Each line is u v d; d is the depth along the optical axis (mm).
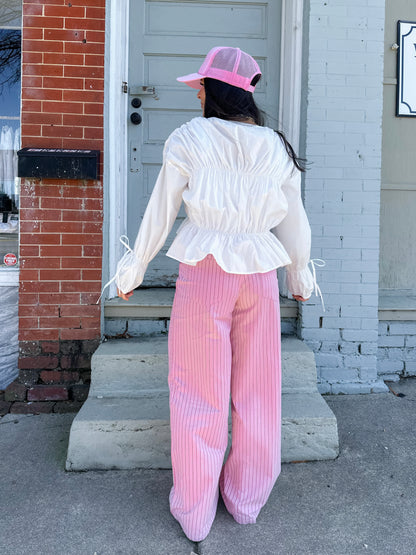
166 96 3639
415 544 1866
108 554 1803
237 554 1805
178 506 1887
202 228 1780
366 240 3217
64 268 2982
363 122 3176
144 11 3596
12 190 3262
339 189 3188
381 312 3391
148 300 3275
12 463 2396
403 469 2369
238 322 1871
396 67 3590
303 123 3223
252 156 1718
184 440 1823
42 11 2932
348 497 2152
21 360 3014
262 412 1926
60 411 2926
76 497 2137
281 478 2297
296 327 3344
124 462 2381
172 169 1733
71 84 2955
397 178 3662
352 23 3145
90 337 3020
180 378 1873
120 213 3402
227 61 1798
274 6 3598
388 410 2986
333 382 3262
